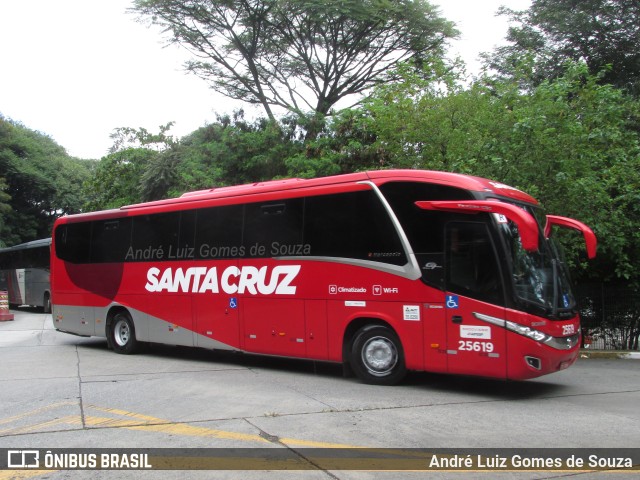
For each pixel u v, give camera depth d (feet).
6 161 127.85
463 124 46.14
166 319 37.99
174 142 79.36
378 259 28.40
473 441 18.79
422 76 58.44
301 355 30.94
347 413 22.58
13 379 30.66
